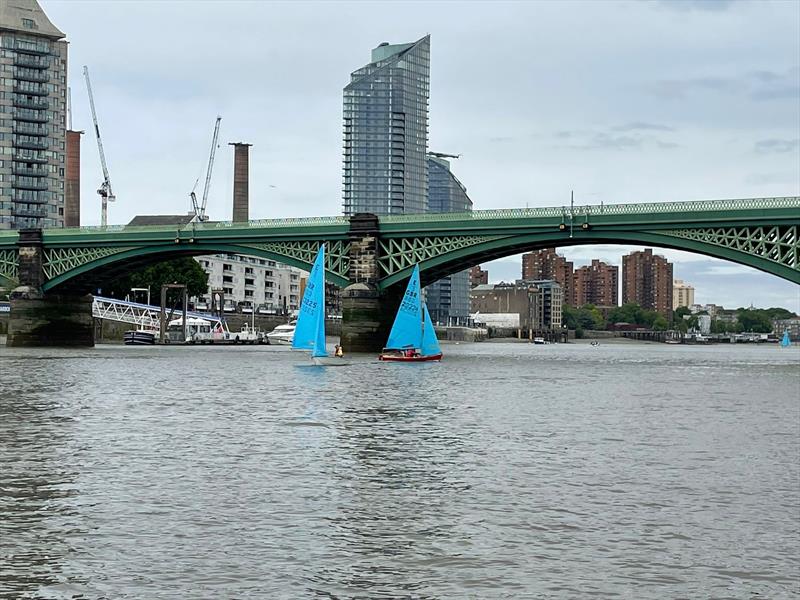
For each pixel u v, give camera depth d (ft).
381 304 543.39
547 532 115.03
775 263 442.50
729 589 95.81
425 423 219.00
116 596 91.86
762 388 344.90
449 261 528.63
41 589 93.45
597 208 476.13
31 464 155.63
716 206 449.89
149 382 335.47
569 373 440.45
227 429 202.69
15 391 291.17
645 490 139.44
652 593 94.38
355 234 540.52
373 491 136.77
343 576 98.27
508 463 161.79
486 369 460.96
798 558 105.81
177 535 111.86
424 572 99.76
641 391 326.03
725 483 145.48
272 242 568.41
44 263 638.53
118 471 150.00
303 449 174.91
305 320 454.40
